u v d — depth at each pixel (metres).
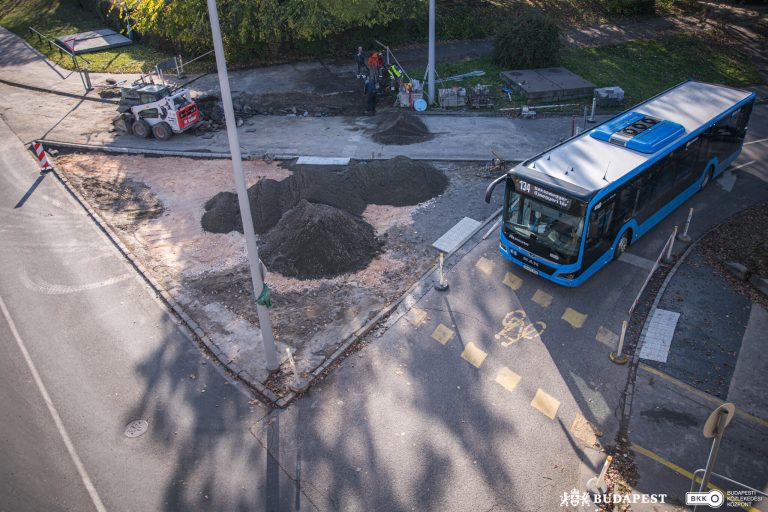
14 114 25.25
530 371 12.41
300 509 9.79
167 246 16.77
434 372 12.43
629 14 33.44
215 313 14.23
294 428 11.27
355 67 28.58
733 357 12.55
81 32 34.31
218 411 11.69
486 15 32.44
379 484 10.16
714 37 30.83
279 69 28.67
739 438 10.80
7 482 10.35
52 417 11.64
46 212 18.52
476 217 17.52
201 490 10.15
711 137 17.38
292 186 18.02
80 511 9.86
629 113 17.34
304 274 15.37
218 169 20.78
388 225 17.31
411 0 28.72
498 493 9.97
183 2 26.27
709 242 16.22
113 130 23.70
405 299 14.48
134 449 10.93
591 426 11.15
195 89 26.66
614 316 13.82
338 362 12.76
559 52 28.77
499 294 14.60
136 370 12.73
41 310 14.50
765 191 18.64
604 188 13.46
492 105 24.59
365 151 21.47
